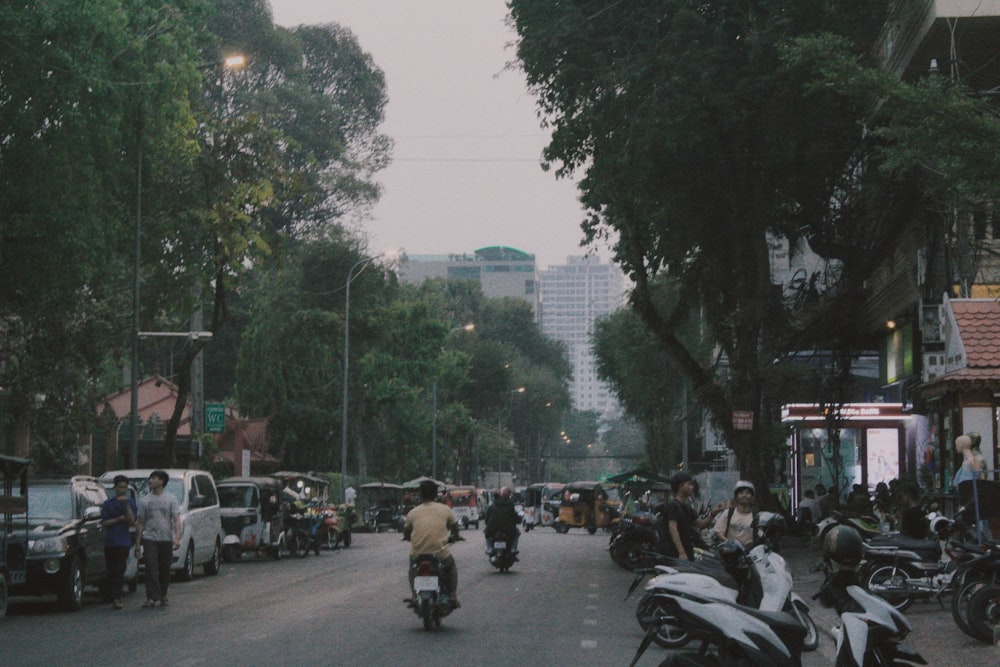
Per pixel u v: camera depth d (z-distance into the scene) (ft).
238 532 103.40
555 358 446.19
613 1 92.02
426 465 296.92
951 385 73.72
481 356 347.97
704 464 233.35
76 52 71.31
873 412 128.36
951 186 46.88
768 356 112.57
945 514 79.66
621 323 198.59
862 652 28.84
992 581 45.62
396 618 54.90
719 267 111.86
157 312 113.09
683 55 88.63
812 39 51.72
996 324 75.51
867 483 128.88
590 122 92.68
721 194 103.81
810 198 108.47
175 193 109.40
